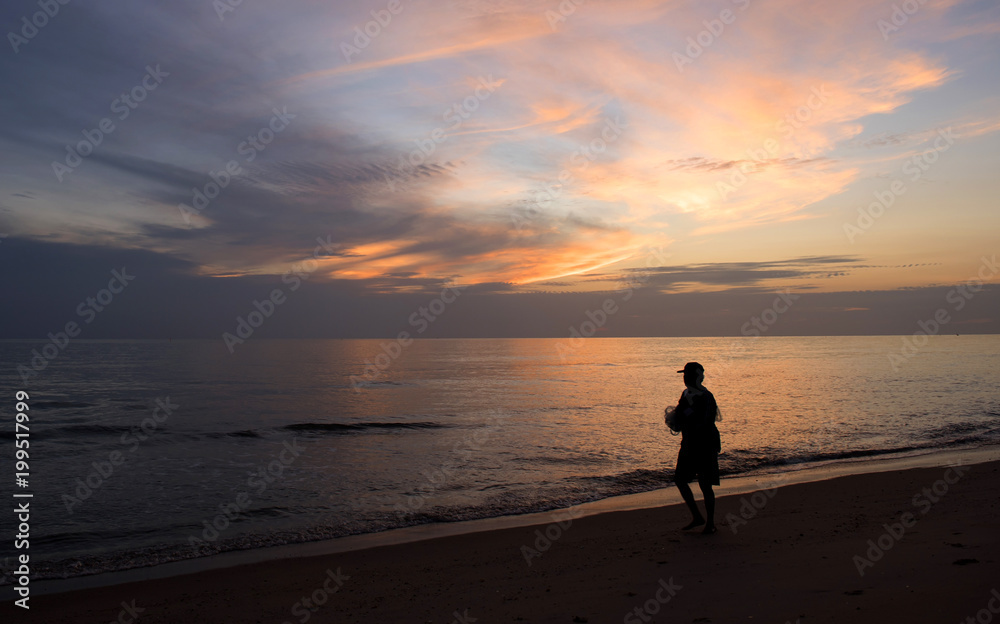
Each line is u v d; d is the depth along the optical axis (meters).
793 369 64.88
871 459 14.50
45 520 10.30
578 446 17.94
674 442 18.64
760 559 5.87
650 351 156.38
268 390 44.56
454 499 11.56
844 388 38.06
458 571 6.72
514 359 113.50
